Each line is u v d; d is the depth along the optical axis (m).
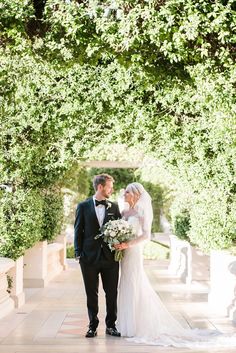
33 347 6.66
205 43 5.38
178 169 10.84
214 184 9.80
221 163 9.17
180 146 9.58
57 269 16.12
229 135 7.60
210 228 9.89
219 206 9.73
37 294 11.74
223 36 5.14
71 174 14.04
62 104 9.49
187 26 5.08
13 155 10.01
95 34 5.35
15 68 8.01
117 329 7.39
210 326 8.20
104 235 7.09
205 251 10.63
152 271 16.73
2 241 9.75
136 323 7.28
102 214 7.25
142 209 7.46
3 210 9.83
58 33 5.40
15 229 9.80
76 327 8.02
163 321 7.38
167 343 6.82
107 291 7.28
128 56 5.86
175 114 9.30
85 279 7.23
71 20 5.11
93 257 7.14
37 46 5.85
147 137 9.59
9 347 6.67
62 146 10.16
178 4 5.09
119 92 9.12
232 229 9.72
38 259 12.91
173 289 12.59
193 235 11.05
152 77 6.43
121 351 6.45
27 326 8.10
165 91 8.41
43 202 11.95
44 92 9.33
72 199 19.98
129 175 26.17
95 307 7.29
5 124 9.70
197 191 11.05
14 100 9.03
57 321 8.53
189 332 7.46
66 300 10.88
